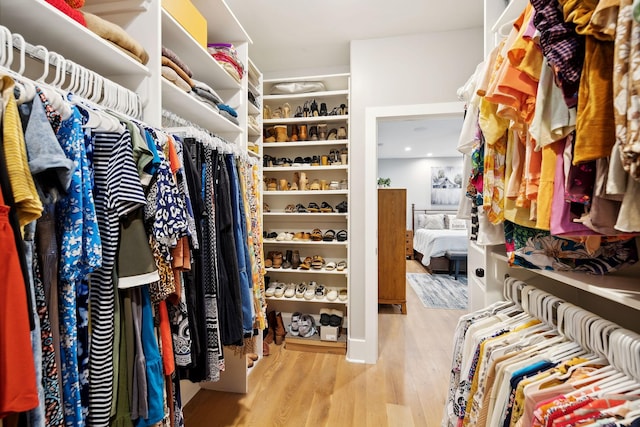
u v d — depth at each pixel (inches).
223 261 51.5
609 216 21.4
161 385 32.7
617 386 25.0
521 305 44.2
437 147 244.2
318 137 105.0
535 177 29.4
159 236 32.8
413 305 140.3
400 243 128.5
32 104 22.5
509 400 29.9
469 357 43.1
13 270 18.8
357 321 91.1
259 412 65.8
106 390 27.5
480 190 45.8
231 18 66.6
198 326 43.5
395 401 69.5
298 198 113.1
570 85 21.8
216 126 68.2
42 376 22.3
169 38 51.2
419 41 88.6
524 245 39.4
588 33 18.6
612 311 38.5
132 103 40.6
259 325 66.6
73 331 24.7
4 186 19.0
